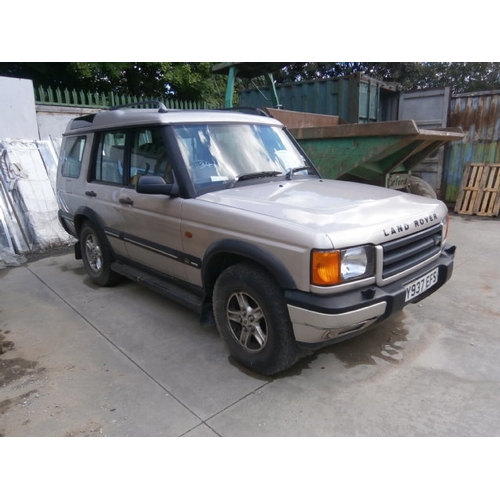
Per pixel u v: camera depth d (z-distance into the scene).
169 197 3.53
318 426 2.65
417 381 3.08
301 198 3.22
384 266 2.84
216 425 2.68
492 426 2.61
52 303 4.67
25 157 6.91
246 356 3.20
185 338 3.81
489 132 9.09
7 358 3.56
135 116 3.96
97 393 3.04
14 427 2.71
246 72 8.05
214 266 3.32
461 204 9.32
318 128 6.22
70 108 7.86
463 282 4.98
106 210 4.47
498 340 3.63
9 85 6.94
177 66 14.25
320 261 2.56
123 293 4.90
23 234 6.71
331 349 3.54
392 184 6.77
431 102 9.65
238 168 3.71
